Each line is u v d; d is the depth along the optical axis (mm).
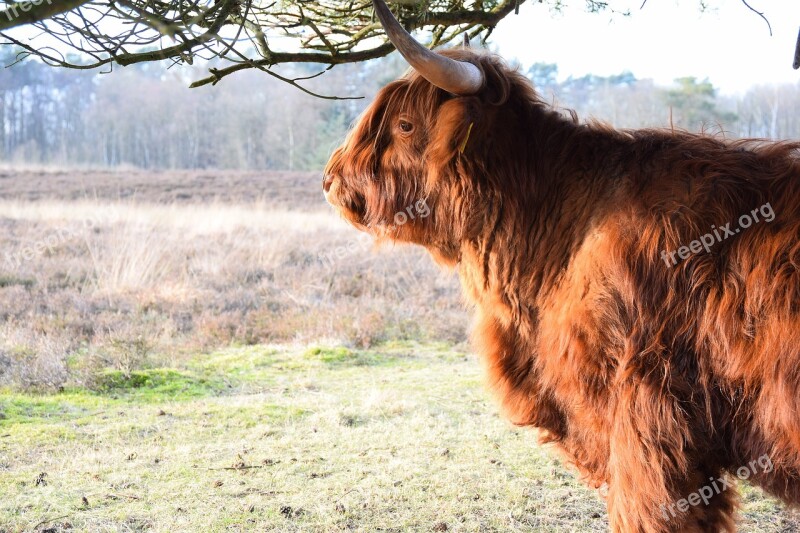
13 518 3572
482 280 2805
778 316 2117
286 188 32562
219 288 10133
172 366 6629
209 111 71250
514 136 2729
